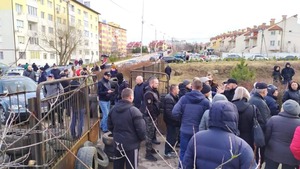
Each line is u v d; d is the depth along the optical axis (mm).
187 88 5688
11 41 39562
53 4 51000
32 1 44031
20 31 41094
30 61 39844
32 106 2967
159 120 6859
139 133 3836
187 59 36344
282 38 66375
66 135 3848
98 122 6082
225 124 2113
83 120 4844
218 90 5734
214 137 2127
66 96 3998
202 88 4746
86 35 67500
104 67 10680
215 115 2148
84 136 4766
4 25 39469
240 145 2055
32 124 2963
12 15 39500
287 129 3426
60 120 3676
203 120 3980
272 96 5016
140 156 5355
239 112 3791
